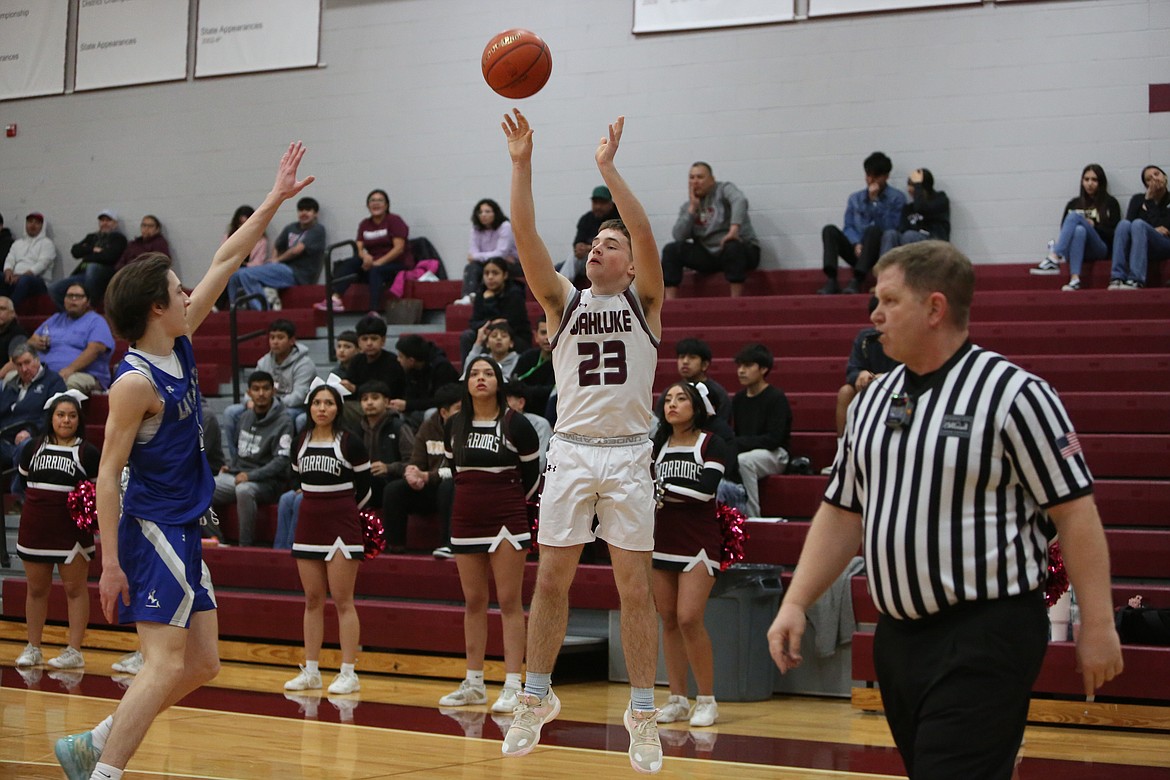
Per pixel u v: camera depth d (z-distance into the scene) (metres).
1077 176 10.50
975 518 2.49
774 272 11.08
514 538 6.23
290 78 13.34
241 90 13.53
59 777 4.42
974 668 2.45
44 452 7.64
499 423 6.29
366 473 6.84
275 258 12.87
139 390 3.66
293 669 7.62
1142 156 10.34
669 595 6.06
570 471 4.11
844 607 6.77
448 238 12.57
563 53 12.16
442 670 7.25
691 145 11.66
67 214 14.25
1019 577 2.48
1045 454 2.46
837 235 10.48
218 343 11.89
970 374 2.55
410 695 6.64
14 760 4.72
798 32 11.38
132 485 3.76
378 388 8.70
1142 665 5.84
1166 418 8.02
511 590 6.21
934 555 2.50
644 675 4.13
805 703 6.60
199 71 13.70
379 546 6.93
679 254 11.01
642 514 4.11
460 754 4.99
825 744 5.35
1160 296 9.16
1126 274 9.66
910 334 2.61
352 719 5.83
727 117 11.57
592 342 4.12
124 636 8.35
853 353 8.41
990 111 10.77
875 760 4.96
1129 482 7.37
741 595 6.59
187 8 13.82
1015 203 10.64
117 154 14.06
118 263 13.45
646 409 4.16
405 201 12.76
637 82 11.89
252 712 6.03
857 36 11.20
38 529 7.57
